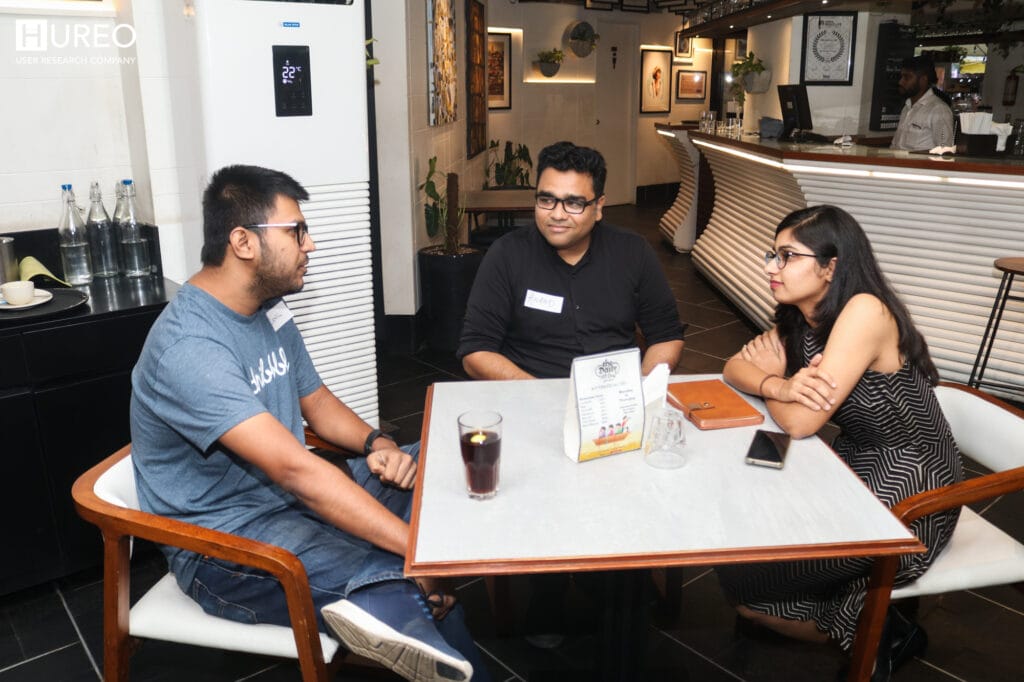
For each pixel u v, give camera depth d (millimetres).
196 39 2578
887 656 2006
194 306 1632
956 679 2086
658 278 2432
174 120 2865
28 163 2750
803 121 5785
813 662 2166
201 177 2758
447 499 1444
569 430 1609
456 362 4695
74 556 2486
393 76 4461
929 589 1706
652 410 1729
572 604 2416
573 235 2191
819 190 4461
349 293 3123
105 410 2469
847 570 1800
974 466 3355
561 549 1277
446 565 1235
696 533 1326
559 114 10164
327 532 1745
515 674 2119
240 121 2689
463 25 6715
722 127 7402
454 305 4789
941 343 4105
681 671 2102
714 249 6543
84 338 2383
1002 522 2912
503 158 9727
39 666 2174
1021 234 3752
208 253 1640
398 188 4625
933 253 4062
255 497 1731
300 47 2738
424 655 1446
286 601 1578
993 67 10266
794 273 1865
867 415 1876
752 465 1586
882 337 1812
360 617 1445
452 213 4832
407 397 4129
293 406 1870
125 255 2879
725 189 6656
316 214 2932
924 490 1863
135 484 1736
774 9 6352
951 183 3795
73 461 2436
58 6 2705
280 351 1831
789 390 1777
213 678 2143
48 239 2799
